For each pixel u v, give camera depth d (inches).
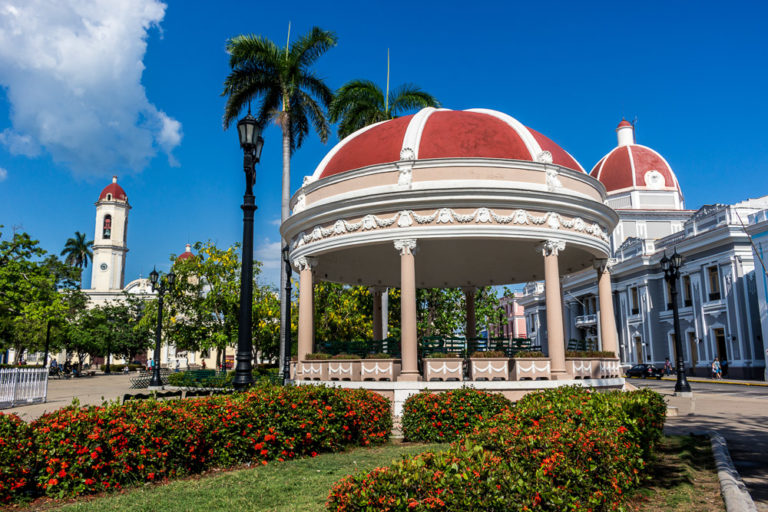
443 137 686.5
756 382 1350.9
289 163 1115.9
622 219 2321.6
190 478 357.1
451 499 181.9
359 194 639.8
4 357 2645.2
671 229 2310.5
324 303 1438.2
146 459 345.4
